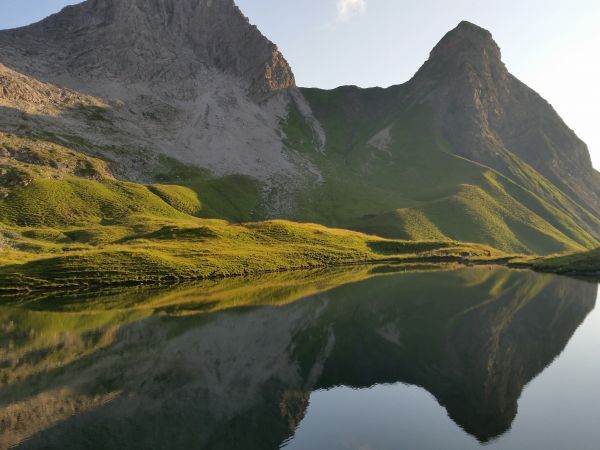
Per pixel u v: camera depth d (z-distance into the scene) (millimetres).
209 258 93812
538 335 41906
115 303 58094
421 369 32875
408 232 172250
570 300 59281
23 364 33281
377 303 57031
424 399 27500
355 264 111000
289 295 63719
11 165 156000
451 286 71500
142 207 160125
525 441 22000
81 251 91812
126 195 166500
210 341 39688
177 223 143000
